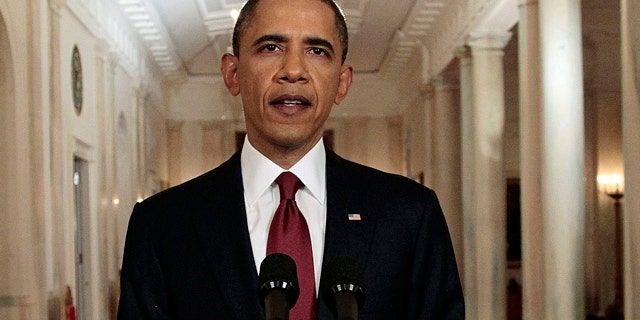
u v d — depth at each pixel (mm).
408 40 17156
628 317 6223
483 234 12227
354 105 22031
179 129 21984
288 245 2174
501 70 12156
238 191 2285
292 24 2121
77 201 11734
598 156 15852
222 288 2172
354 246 2176
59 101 9438
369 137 22062
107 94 12758
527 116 9352
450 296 2230
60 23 9570
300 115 2160
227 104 22031
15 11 7996
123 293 2293
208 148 22016
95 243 11945
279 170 2264
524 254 9328
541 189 8672
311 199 2268
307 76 2127
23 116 8188
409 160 20656
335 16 2197
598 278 15898
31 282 8125
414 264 2229
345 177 2297
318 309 2076
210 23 16922
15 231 8000
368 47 18938
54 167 9297
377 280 2162
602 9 12320
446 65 14703
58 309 9164
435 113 16297
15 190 7977
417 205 2266
